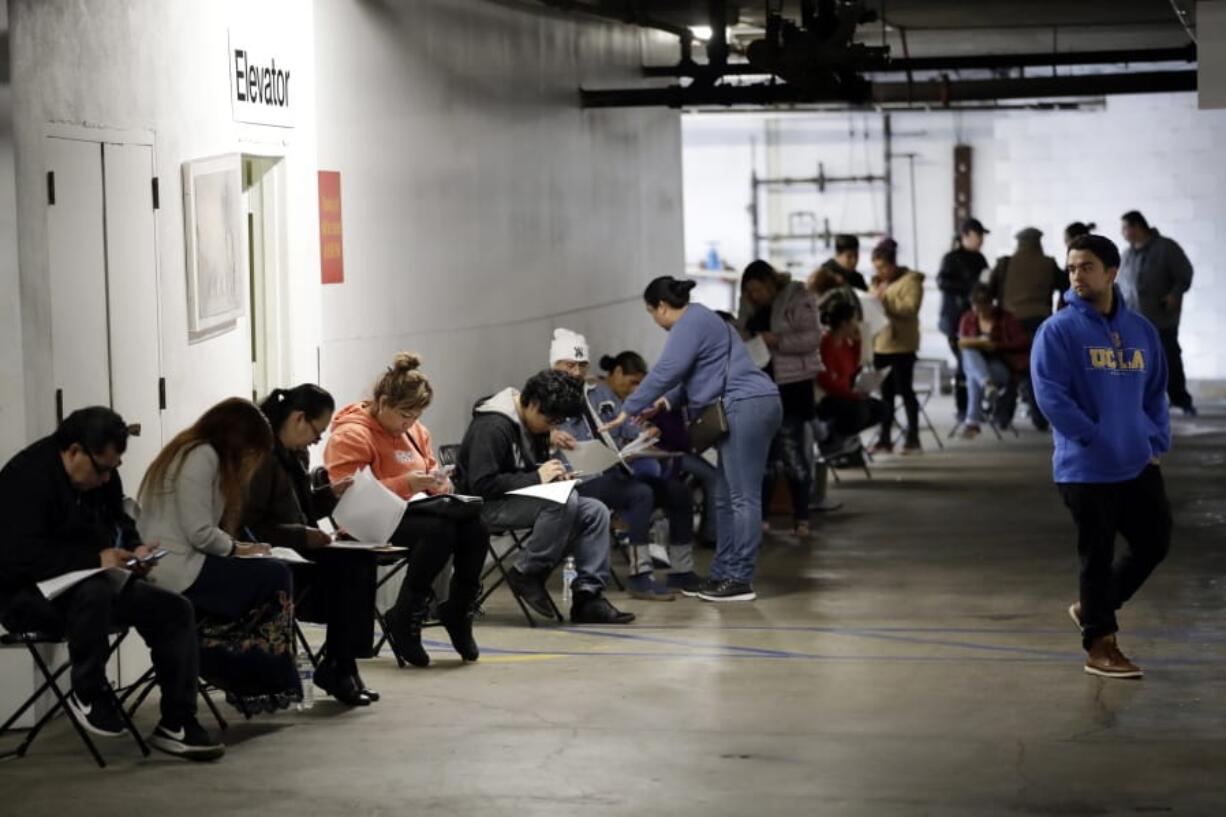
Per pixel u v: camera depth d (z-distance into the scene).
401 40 11.42
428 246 11.85
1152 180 25.92
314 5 10.18
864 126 27.53
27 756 6.96
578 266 15.30
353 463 8.70
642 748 7.01
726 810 6.15
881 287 18.16
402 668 8.59
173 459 7.15
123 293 7.95
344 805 6.25
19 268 7.18
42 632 6.75
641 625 9.73
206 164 8.64
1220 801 6.20
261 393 9.76
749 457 10.42
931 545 12.59
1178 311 20.59
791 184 27.89
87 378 7.66
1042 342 7.96
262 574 7.21
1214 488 15.09
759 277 12.99
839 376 14.38
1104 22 20.83
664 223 18.55
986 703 7.71
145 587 6.88
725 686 8.13
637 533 10.57
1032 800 6.23
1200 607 9.99
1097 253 7.90
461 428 12.40
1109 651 8.17
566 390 9.59
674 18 17.94
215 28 8.84
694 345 10.34
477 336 12.74
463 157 12.52
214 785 6.52
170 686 6.86
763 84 15.26
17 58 7.16
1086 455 7.94
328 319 10.32
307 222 9.92
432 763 6.80
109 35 7.85
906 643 9.12
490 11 13.11
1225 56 12.88
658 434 10.58
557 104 14.72
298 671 7.68
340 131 10.54
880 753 6.89
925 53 24.95
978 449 18.50
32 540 6.59
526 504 9.59
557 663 8.69
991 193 27.00
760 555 12.27
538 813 6.14
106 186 7.82
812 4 14.21
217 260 8.84
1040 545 12.47
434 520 8.50
